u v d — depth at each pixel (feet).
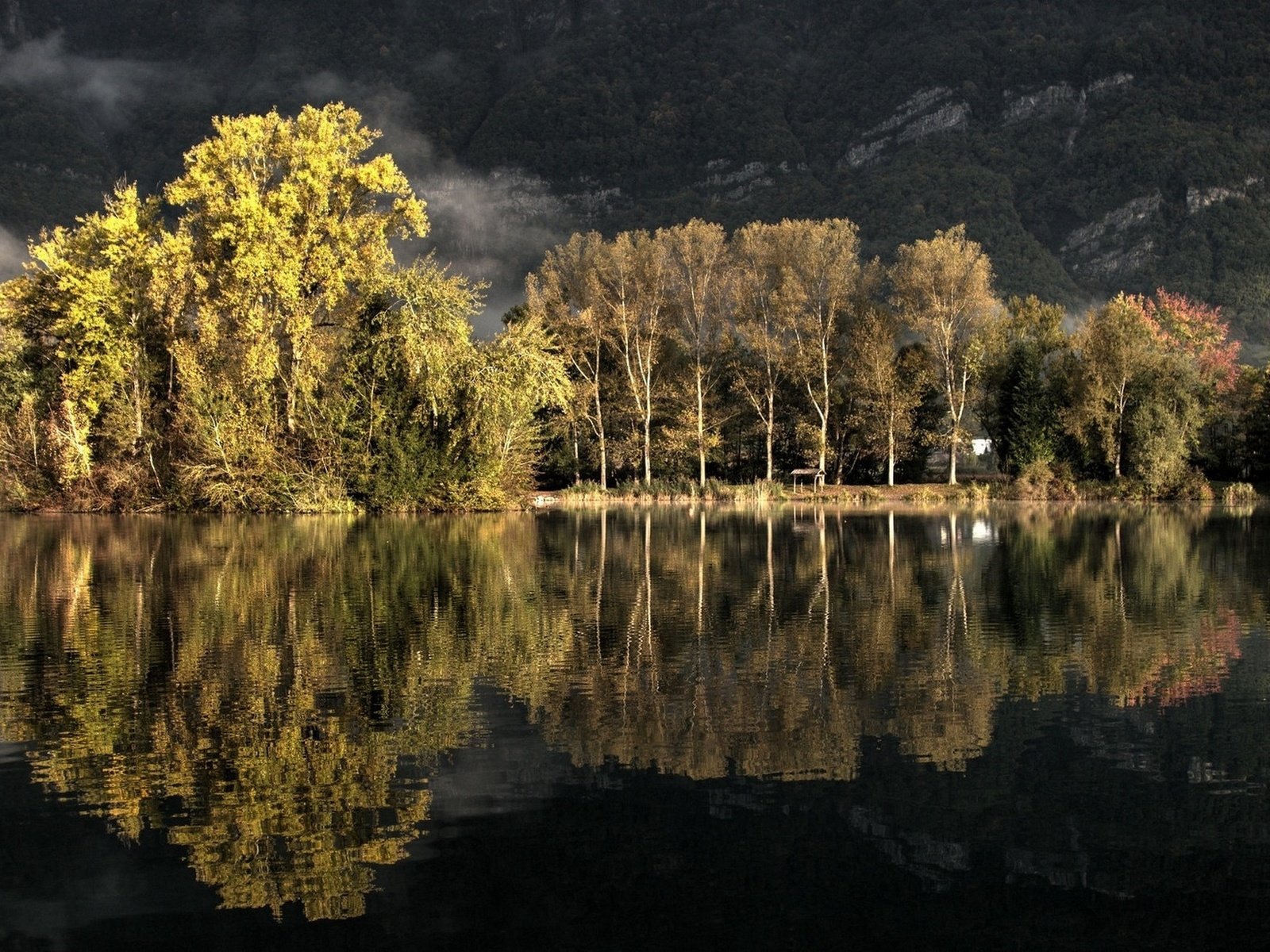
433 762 37.50
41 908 26.73
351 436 168.96
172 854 29.76
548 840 30.89
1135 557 108.99
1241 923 26.63
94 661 53.52
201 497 168.76
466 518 168.25
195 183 161.89
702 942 25.43
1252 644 59.26
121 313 169.27
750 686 48.65
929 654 56.13
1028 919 26.63
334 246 168.04
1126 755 38.73
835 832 31.63
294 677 50.16
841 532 146.72
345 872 28.73
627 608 71.87
